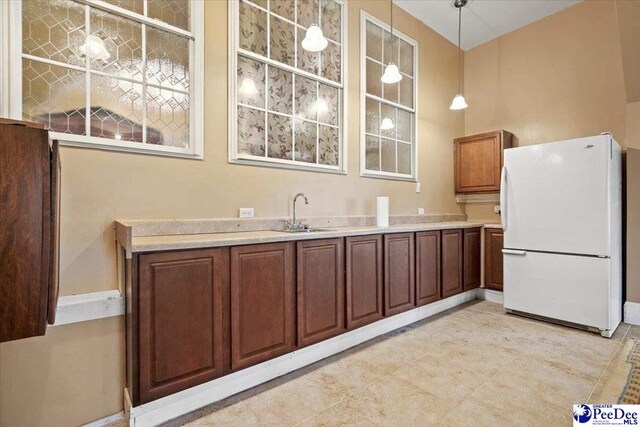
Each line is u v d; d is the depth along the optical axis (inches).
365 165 133.5
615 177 115.0
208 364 70.2
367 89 135.9
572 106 144.9
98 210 72.6
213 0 90.7
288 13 110.7
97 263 72.3
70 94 71.3
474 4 144.4
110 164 74.3
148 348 62.5
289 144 110.7
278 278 81.5
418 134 155.9
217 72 91.2
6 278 44.7
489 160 161.2
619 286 119.4
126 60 78.4
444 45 171.0
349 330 99.0
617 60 132.6
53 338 63.6
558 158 118.0
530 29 158.6
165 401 64.9
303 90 115.2
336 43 124.7
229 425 64.6
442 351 97.7
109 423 67.9
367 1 134.1
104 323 68.7
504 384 78.7
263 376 79.8
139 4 80.0
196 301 68.2
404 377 82.7
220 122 91.7
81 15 72.7
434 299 129.8
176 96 85.5
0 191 44.3
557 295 118.3
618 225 118.3
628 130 122.6
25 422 61.6
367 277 104.0
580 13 142.3
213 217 90.5
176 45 85.6
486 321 124.3
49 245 47.7
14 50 64.0
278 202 105.5
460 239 143.1
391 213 143.8
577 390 75.4
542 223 122.0
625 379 79.7
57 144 51.4
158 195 81.0
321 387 78.2
